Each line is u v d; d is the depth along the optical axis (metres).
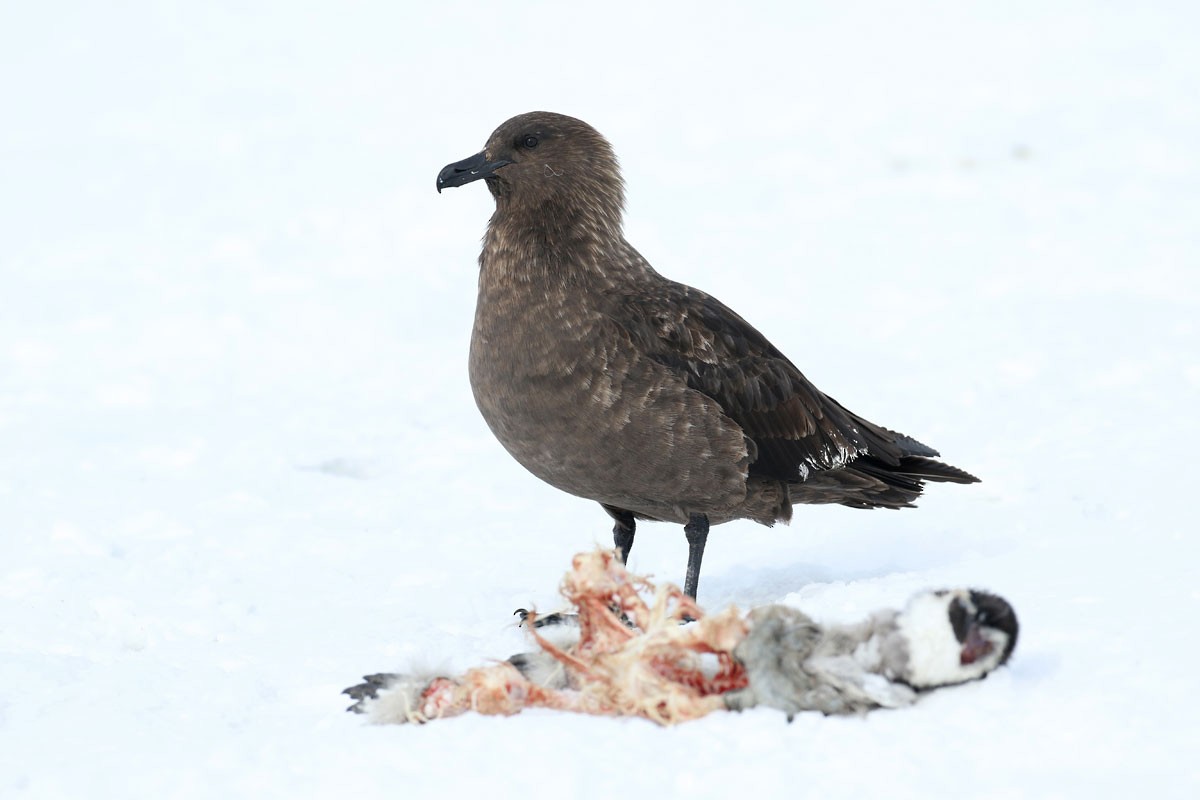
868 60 45.62
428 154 35.28
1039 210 26.86
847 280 22.98
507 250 10.38
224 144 37.06
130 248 27.00
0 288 24.39
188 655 9.52
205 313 22.44
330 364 19.67
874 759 6.68
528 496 14.05
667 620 7.36
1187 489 11.88
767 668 7.18
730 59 47.41
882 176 30.84
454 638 9.62
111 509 13.67
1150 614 8.40
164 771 7.17
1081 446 13.66
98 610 10.69
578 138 10.55
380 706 7.67
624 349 10.02
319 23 56.69
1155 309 19.45
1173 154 30.73
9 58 51.59
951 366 17.48
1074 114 35.00
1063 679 7.43
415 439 16.25
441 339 20.97
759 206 28.97
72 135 39.12
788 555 11.55
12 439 16.47
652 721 7.29
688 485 10.20
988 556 10.85
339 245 26.83
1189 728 6.79
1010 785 6.39
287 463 15.35
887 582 9.70
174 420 17.23
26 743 7.85
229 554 12.18
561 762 6.79
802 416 10.62
